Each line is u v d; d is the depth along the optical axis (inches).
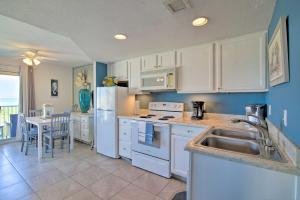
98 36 82.7
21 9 57.8
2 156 123.7
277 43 48.3
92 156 125.3
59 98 192.7
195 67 95.2
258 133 58.3
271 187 34.4
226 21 65.9
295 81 36.4
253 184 36.2
